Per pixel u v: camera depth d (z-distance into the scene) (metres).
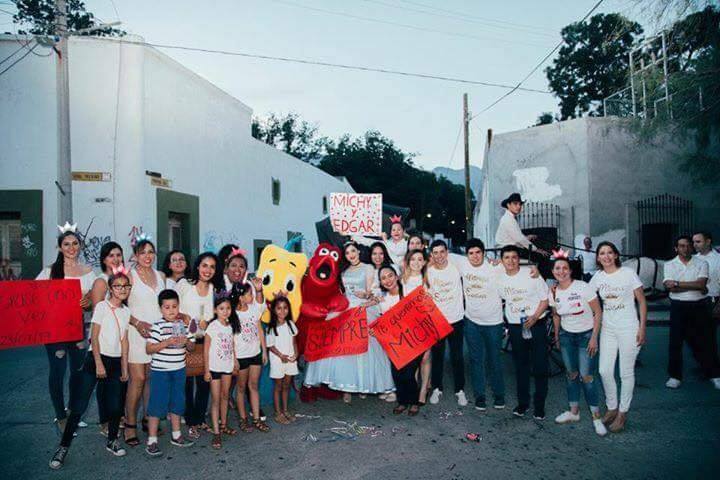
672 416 5.90
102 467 4.84
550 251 8.61
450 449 5.15
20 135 11.97
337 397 6.84
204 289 5.71
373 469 4.72
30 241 11.96
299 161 24.36
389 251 8.32
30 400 6.70
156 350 5.06
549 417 6.02
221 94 16.28
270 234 20.75
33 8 14.41
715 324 6.98
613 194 15.84
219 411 5.53
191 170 14.42
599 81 33.91
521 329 6.02
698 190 16.19
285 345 5.98
